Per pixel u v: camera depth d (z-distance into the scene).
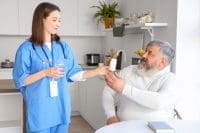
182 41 2.75
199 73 2.83
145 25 2.88
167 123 1.73
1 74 4.07
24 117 2.39
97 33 4.68
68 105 2.16
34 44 2.03
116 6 4.30
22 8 4.27
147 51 2.16
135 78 2.22
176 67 2.75
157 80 2.14
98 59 4.77
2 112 2.69
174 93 2.05
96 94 3.75
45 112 2.04
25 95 2.04
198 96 2.84
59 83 2.09
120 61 3.68
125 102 2.17
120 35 3.59
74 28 4.56
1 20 4.18
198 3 2.76
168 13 2.87
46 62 2.04
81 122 4.36
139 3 3.57
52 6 2.04
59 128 2.15
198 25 2.78
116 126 1.69
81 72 2.25
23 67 1.99
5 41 4.54
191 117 2.83
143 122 1.77
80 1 4.55
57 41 2.16
